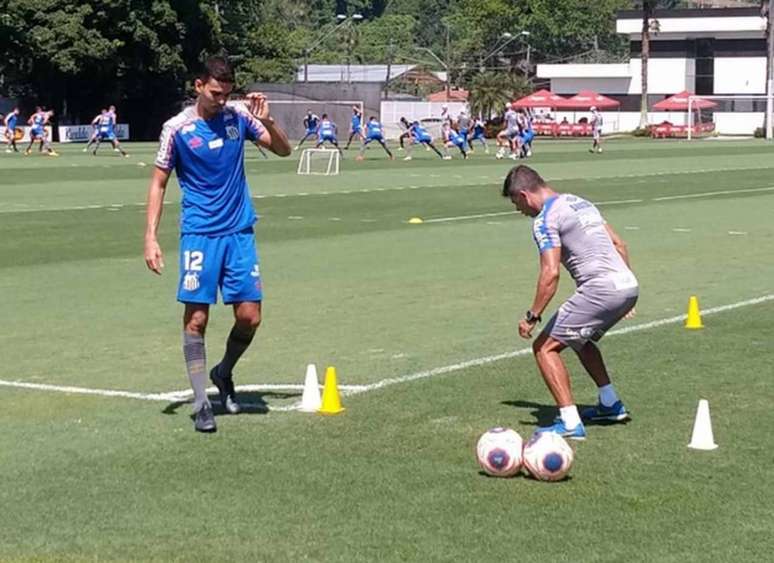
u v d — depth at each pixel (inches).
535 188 322.3
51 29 2812.5
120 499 274.5
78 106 3043.8
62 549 243.4
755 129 3722.9
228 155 335.9
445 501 271.9
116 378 399.5
